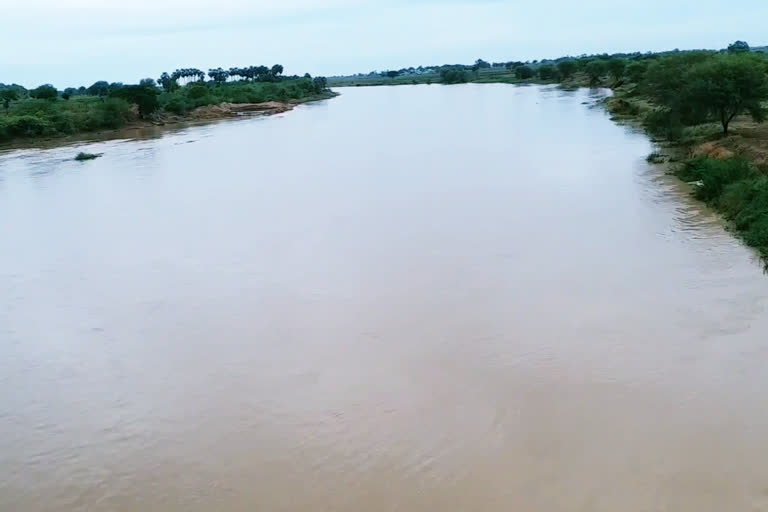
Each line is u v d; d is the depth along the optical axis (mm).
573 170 26438
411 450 9383
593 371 11016
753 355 11086
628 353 11469
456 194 23719
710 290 13664
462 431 9719
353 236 19344
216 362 12312
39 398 11555
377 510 8305
